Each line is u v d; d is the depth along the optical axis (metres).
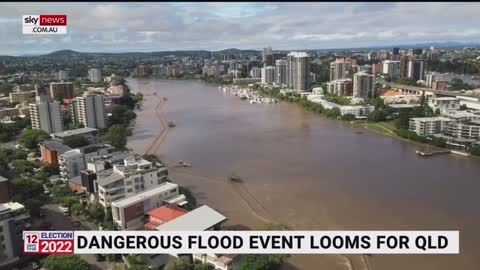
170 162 198.38
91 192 144.62
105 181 131.88
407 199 146.62
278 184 164.88
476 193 151.38
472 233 119.94
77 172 171.12
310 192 155.38
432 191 154.25
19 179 149.00
